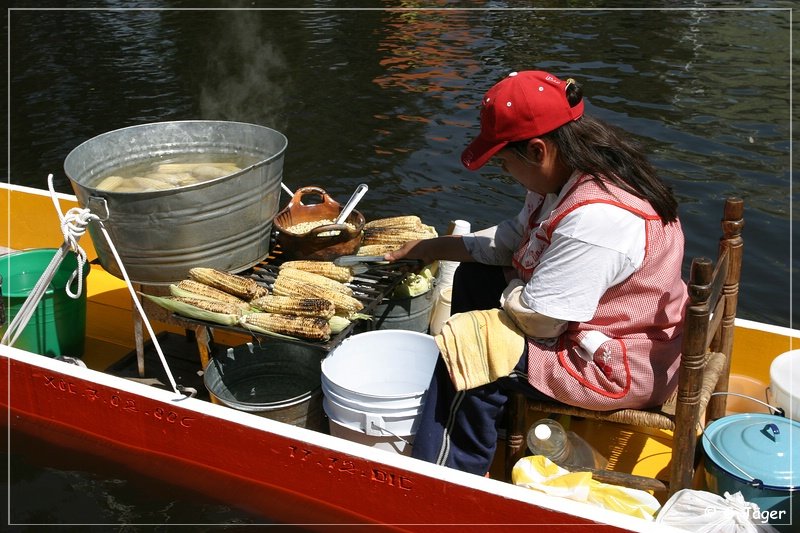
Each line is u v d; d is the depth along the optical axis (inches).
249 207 151.6
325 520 133.0
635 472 141.3
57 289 166.2
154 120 369.4
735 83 381.4
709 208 270.8
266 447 133.3
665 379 122.3
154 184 156.9
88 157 161.3
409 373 149.5
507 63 416.8
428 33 475.2
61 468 150.5
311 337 134.4
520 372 124.0
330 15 522.0
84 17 549.0
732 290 145.6
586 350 120.0
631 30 466.6
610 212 112.7
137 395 142.5
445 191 287.6
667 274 118.0
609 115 346.3
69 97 402.0
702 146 315.9
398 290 163.8
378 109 363.9
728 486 123.9
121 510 141.5
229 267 154.0
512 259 140.8
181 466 144.2
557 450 132.8
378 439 132.6
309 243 155.2
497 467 143.2
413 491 123.3
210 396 147.9
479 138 121.1
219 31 503.5
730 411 159.0
